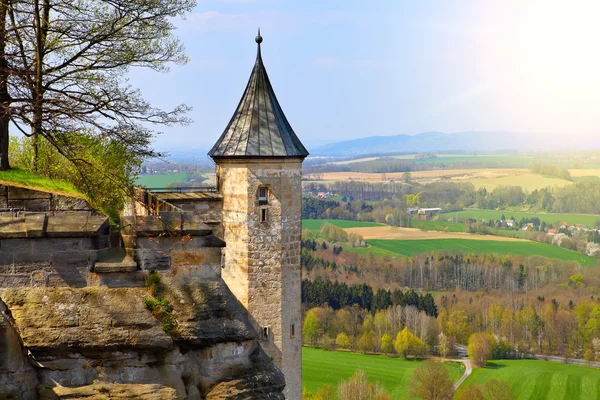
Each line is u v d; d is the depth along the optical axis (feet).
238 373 61.00
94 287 57.82
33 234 56.49
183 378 58.39
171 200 114.52
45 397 54.13
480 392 345.51
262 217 115.85
